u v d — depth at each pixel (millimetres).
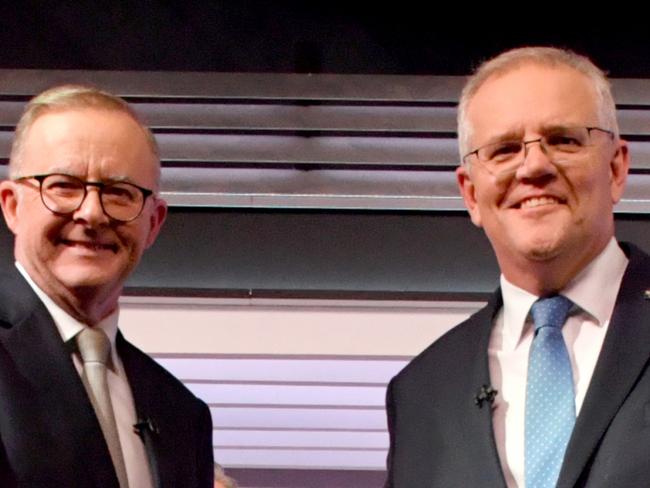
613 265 2625
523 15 4211
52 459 2480
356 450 5906
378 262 4625
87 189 2635
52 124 2682
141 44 4250
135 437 2699
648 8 4188
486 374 2611
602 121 2584
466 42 4238
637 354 2475
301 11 4242
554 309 2602
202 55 4250
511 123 2559
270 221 4648
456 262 4613
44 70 4254
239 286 4641
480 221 2674
